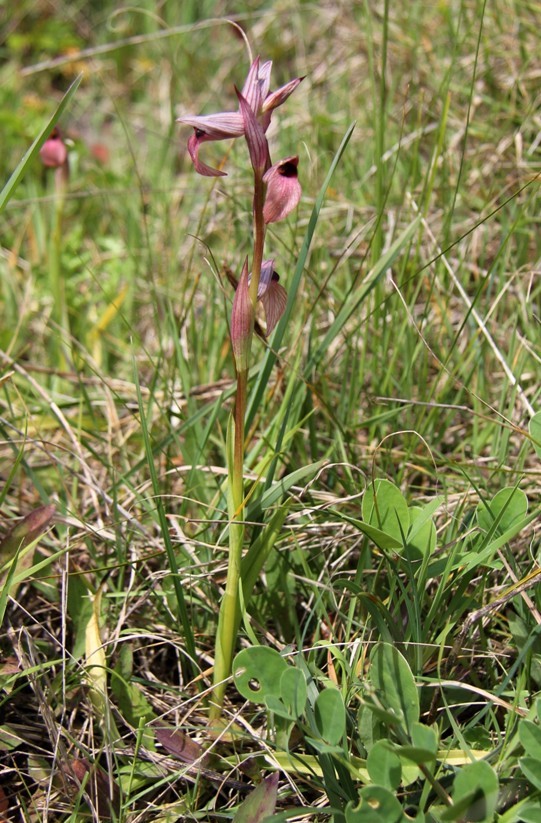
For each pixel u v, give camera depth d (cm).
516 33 89
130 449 70
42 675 57
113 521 64
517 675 56
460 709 54
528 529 60
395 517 56
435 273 68
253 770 54
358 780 52
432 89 88
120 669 57
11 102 123
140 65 132
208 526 61
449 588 55
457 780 49
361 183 83
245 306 51
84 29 143
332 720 51
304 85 108
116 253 93
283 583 59
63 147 75
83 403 72
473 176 82
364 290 63
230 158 95
